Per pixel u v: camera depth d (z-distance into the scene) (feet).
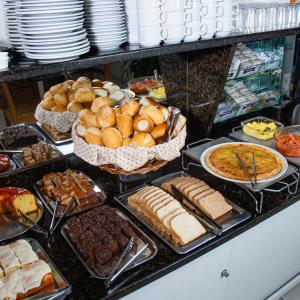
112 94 4.29
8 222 3.53
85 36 2.91
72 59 2.86
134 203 3.69
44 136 4.29
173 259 3.02
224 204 3.60
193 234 3.22
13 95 3.86
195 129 5.40
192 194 3.68
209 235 3.28
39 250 3.11
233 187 4.07
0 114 3.89
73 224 3.30
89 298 2.66
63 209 3.67
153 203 3.53
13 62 2.84
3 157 4.05
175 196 3.80
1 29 3.11
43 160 4.27
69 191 3.78
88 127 3.50
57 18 2.55
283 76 6.00
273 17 4.93
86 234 3.12
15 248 3.03
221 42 3.95
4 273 2.80
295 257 4.70
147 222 3.46
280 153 4.50
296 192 3.91
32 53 2.73
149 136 3.40
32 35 2.64
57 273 2.85
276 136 4.78
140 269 2.92
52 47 2.66
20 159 4.19
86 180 4.04
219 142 4.98
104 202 3.81
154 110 3.51
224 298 3.89
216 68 4.58
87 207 3.71
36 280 2.70
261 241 3.90
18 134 4.08
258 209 3.65
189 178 4.09
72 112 4.21
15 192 3.67
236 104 5.49
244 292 4.14
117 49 3.26
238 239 3.58
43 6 2.47
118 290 2.72
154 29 3.27
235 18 4.65
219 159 4.32
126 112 3.50
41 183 4.13
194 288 3.40
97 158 3.32
